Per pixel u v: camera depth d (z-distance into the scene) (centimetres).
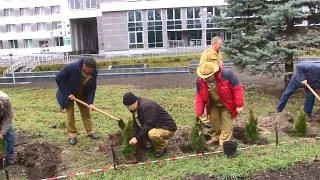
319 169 460
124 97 506
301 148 541
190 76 1638
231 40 1113
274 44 968
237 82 522
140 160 535
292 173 455
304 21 1041
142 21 3584
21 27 4266
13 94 1360
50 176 505
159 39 3622
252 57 1011
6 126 513
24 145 631
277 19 955
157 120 523
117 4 3559
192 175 460
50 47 4247
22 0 4209
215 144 583
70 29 4219
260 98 990
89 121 646
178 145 570
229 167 473
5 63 3094
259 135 591
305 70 716
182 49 3275
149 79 1605
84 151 593
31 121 813
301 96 999
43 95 1273
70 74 579
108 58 3052
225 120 547
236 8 1075
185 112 861
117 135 609
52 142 636
